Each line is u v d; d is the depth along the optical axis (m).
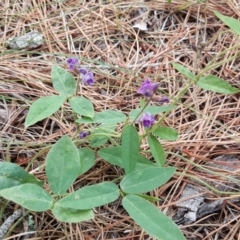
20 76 0.61
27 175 0.49
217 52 0.66
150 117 0.48
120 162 0.51
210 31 0.69
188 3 0.70
